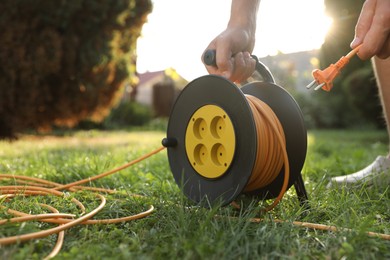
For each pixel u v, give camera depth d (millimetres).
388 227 990
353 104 6207
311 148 3033
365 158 2412
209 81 1060
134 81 5266
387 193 1296
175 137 1164
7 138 4199
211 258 755
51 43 3984
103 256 776
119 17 4363
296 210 1100
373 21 994
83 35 4215
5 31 3803
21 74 3926
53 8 3934
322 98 9047
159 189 1359
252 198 1157
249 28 1140
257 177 1054
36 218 904
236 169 1000
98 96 4555
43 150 2777
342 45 4660
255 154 953
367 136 6035
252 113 968
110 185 1516
